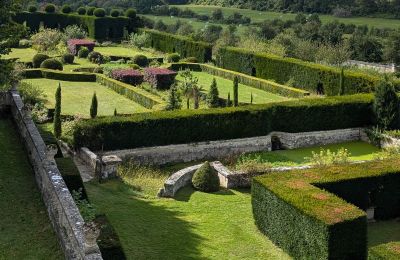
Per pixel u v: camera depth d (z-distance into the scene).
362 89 39.44
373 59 73.31
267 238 19.03
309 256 16.86
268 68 50.25
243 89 47.50
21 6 24.97
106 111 37.03
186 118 29.34
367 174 20.84
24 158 19.02
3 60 23.80
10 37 23.56
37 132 18.72
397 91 38.16
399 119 33.66
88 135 27.08
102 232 14.86
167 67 55.38
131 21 81.00
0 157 18.84
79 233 12.00
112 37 80.12
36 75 48.53
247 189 24.25
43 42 67.06
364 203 20.97
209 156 30.36
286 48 64.19
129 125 27.94
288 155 30.91
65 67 55.47
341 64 63.47
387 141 32.31
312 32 75.44
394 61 69.31
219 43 69.94
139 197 21.98
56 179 14.82
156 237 17.98
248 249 18.05
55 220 14.25
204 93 42.28
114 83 44.31
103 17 78.38
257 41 64.56
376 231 20.48
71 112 35.69
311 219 16.62
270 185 19.11
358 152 31.78
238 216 20.86
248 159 28.30
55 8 82.00
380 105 33.38
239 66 54.56
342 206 17.27
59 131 28.39
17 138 20.83
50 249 13.59
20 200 16.05
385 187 21.20
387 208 21.50
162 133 28.89
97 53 60.81
